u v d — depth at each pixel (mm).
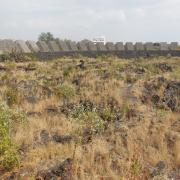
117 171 10680
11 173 10016
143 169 10969
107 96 18453
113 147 12383
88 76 22938
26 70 25625
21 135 12617
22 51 36469
